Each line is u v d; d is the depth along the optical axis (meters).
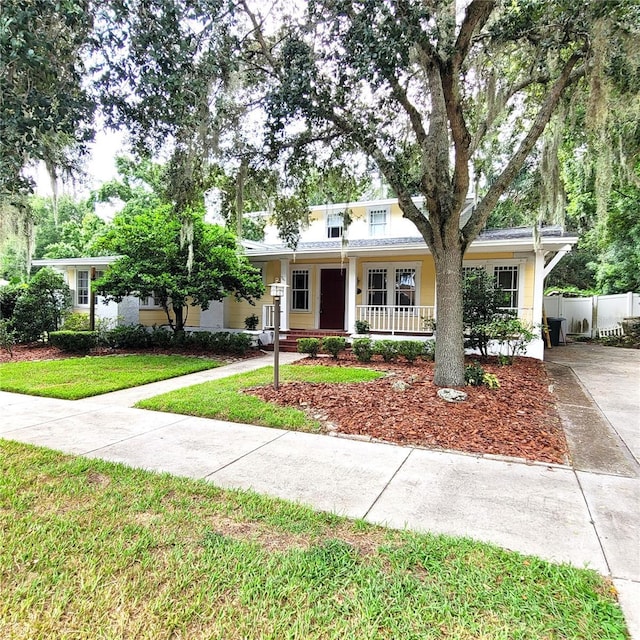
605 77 5.70
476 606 2.12
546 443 4.64
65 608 2.10
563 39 5.76
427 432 4.89
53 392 6.92
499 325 9.12
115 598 2.17
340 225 15.22
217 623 2.01
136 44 3.66
